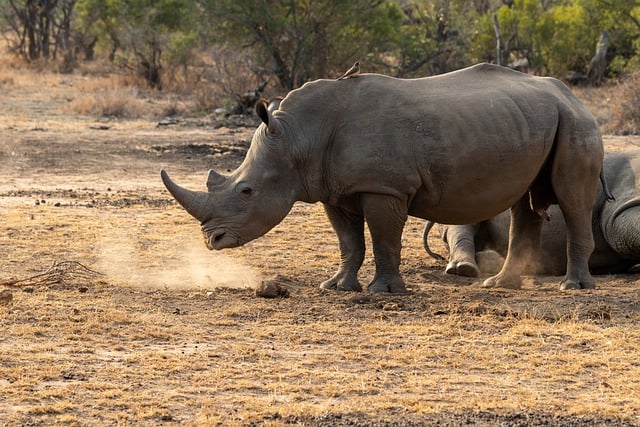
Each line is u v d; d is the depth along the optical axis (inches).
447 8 2546.8
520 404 442.0
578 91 2301.9
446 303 621.6
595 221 767.7
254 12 2080.5
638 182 754.8
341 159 633.6
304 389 456.4
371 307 608.7
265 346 523.5
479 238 792.9
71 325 548.1
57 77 2733.8
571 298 642.2
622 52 2576.3
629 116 1705.2
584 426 420.2
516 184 655.1
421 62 2368.4
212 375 473.1
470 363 502.3
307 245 842.2
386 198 633.6
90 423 411.8
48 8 3171.8
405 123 632.4
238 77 2057.1
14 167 1249.4
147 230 878.4
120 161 1321.4
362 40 2177.7
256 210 628.7
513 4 2647.6
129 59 2751.0
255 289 649.0
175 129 1713.8
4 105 2001.7
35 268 718.5
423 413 429.7
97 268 724.7
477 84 663.1
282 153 628.1
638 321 585.6
